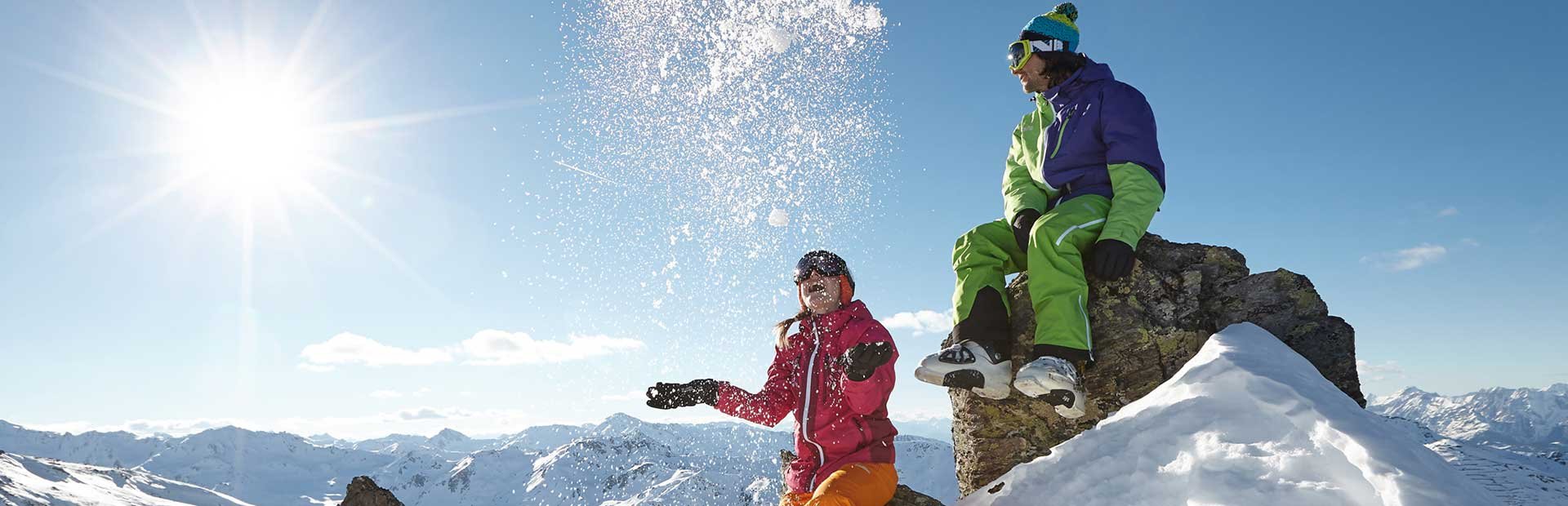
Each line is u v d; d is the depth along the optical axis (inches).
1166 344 151.0
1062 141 168.2
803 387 117.6
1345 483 94.1
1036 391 141.1
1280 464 99.9
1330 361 143.3
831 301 120.2
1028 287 153.0
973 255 166.4
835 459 115.1
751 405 122.1
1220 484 99.7
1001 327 157.4
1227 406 115.2
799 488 116.3
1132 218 151.0
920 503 120.3
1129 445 117.5
